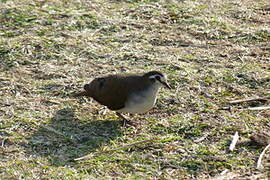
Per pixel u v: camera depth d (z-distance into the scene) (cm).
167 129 1190
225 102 1300
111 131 1192
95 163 1066
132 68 1474
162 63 1496
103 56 1551
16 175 1027
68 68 1486
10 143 1142
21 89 1375
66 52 1577
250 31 1716
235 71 1448
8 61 1520
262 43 1647
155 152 1099
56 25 1745
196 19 1797
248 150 1098
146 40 1658
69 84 1388
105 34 1698
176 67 1471
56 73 1454
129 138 1163
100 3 1955
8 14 1805
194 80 1401
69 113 1264
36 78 1438
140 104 1180
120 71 1461
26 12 1828
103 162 1070
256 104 1298
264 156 1073
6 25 1747
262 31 1716
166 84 1175
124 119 1227
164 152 1098
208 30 1722
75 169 1047
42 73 1461
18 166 1058
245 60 1528
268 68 1477
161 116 1254
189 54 1564
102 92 1212
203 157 1073
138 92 1172
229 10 1905
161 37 1672
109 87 1198
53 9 1873
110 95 1198
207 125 1193
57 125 1211
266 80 1398
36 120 1227
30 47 1585
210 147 1116
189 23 1781
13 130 1190
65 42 1620
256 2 2005
